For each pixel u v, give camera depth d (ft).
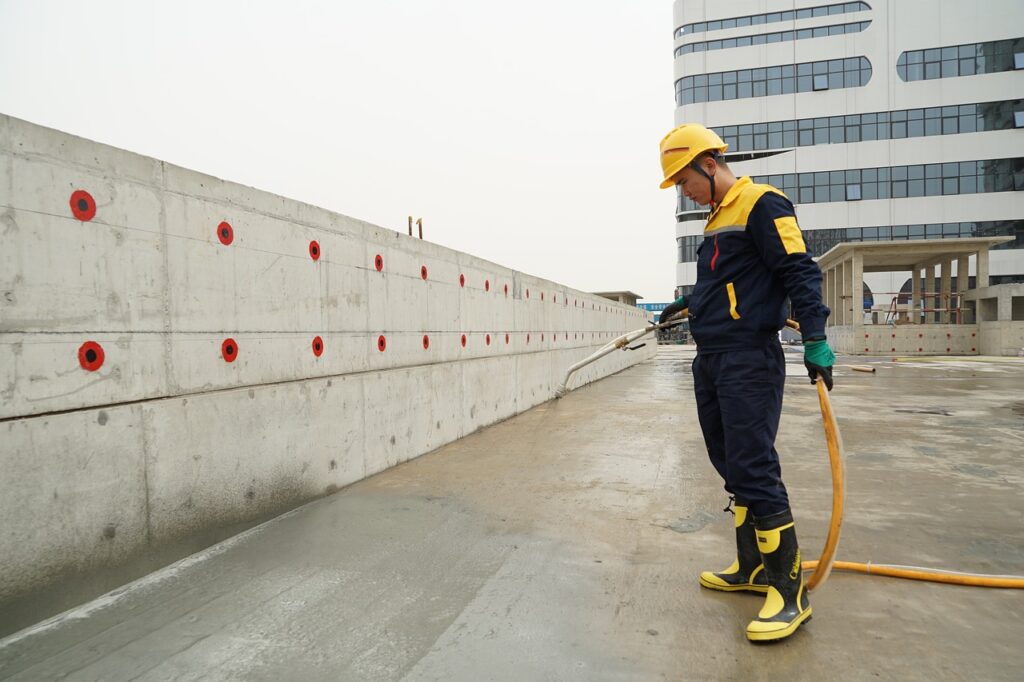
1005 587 8.02
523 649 6.55
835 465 6.88
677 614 7.37
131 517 8.34
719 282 7.45
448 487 13.42
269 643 6.70
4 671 6.08
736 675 5.99
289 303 11.71
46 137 7.31
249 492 10.59
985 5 109.29
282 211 11.57
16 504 6.90
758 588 7.79
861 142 116.47
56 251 7.39
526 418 24.12
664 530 10.50
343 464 13.34
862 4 116.16
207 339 9.74
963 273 75.36
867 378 40.27
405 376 16.11
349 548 9.64
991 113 109.81
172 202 9.12
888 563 8.87
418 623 7.16
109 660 6.31
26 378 7.03
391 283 15.64
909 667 6.09
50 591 7.27
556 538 10.10
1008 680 5.82
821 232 118.73
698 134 7.68
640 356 63.00
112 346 8.11
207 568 8.81
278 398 11.32
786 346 83.51
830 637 6.76
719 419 8.04
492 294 22.88
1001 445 17.53
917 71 113.29
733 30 123.44
